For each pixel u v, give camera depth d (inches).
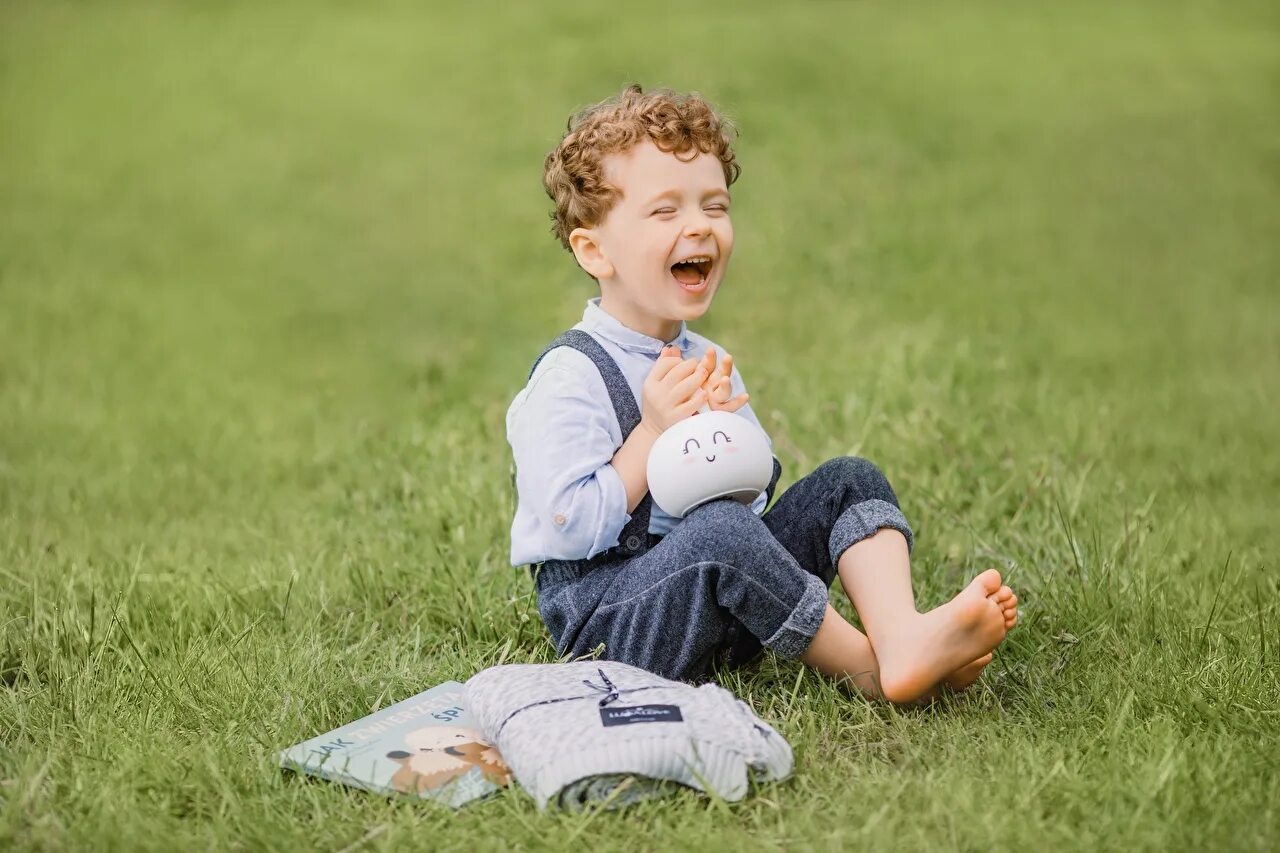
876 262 545.6
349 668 222.4
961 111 776.3
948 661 193.9
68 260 608.4
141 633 238.8
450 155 743.1
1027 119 764.6
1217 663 210.2
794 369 415.2
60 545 294.4
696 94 222.5
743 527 196.9
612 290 219.1
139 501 338.3
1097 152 710.5
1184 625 228.5
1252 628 226.7
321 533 297.9
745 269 536.1
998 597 193.9
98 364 477.1
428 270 582.2
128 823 172.9
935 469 316.5
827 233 581.6
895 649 195.8
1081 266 549.6
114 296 560.7
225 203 688.4
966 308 490.0
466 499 298.8
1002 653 225.0
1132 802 171.2
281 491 344.2
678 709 182.1
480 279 565.6
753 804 175.6
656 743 173.2
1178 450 347.3
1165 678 206.1
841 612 242.1
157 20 1042.1
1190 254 568.7
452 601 249.3
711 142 215.3
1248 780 176.7
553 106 802.8
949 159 695.1
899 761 188.9
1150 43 921.5
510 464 323.6
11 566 276.5
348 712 208.8
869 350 431.5
